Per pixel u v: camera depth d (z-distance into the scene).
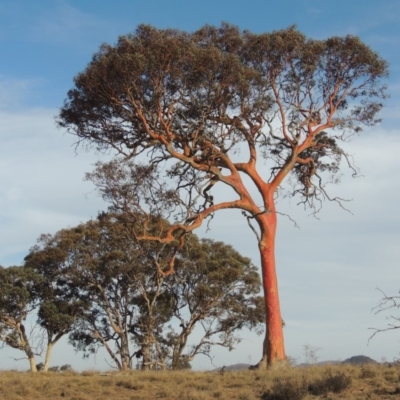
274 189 27.11
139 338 42.84
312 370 21.28
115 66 24.28
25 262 45.84
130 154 27.48
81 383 20.47
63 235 44.81
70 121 27.56
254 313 44.81
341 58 27.95
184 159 26.05
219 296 44.06
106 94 25.62
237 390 18.77
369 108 29.06
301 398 16.55
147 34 25.05
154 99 25.31
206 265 43.47
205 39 26.70
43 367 43.78
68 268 44.16
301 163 29.02
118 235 43.19
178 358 42.84
